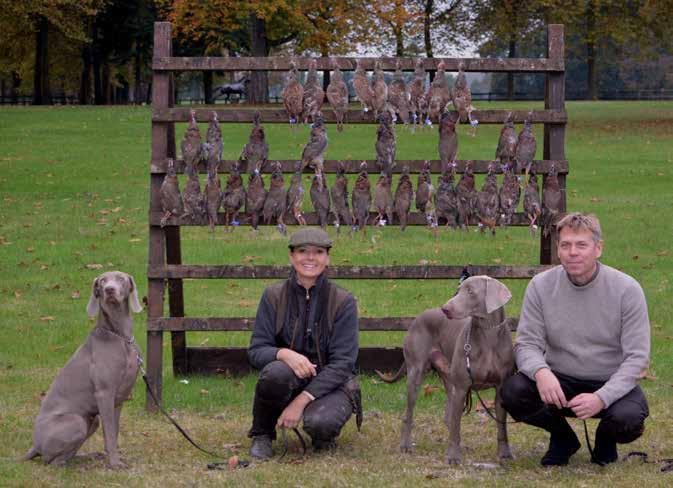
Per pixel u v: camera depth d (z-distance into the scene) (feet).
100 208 56.39
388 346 29.14
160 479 18.60
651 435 21.81
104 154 78.48
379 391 26.32
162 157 25.31
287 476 18.83
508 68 25.17
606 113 117.60
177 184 24.97
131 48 171.73
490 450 20.98
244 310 35.65
